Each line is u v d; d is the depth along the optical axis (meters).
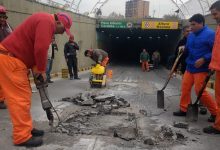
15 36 5.15
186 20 30.20
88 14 29.77
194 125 6.98
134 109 8.47
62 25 5.27
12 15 13.33
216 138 6.16
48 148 5.32
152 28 31.44
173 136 6.01
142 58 27.80
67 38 21.52
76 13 23.70
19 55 5.12
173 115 7.91
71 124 6.65
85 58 27.22
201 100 7.27
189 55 7.40
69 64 15.89
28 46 5.15
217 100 6.36
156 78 19.45
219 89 6.27
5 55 5.07
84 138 5.84
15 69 5.10
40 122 6.73
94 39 31.50
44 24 5.03
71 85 13.30
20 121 5.25
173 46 37.62
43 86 5.77
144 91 12.24
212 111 7.23
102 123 6.93
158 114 7.97
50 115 6.16
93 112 7.73
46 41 5.02
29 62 5.24
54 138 5.78
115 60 45.78
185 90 7.66
